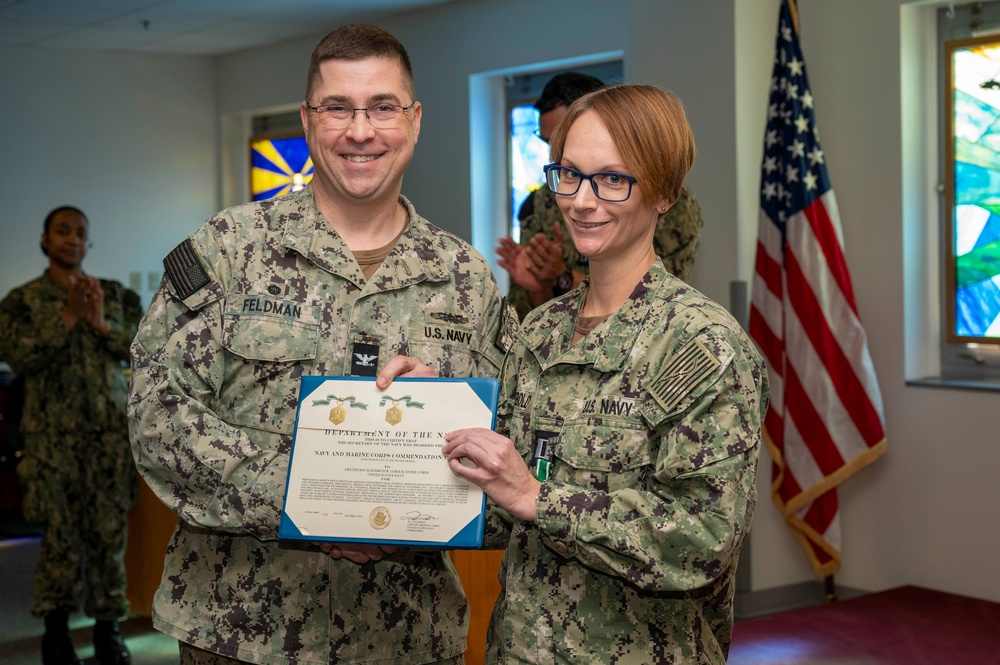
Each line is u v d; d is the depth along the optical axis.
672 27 4.52
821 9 4.50
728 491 1.38
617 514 1.41
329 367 1.84
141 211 8.06
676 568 1.39
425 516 1.58
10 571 5.30
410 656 1.89
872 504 4.41
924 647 3.60
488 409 1.58
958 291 4.40
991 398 4.05
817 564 4.37
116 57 7.90
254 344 1.82
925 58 4.36
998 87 4.23
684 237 3.06
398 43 1.87
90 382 4.03
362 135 1.79
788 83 4.24
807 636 3.75
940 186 4.42
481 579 3.14
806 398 4.22
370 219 1.92
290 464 1.65
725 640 1.63
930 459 4.24
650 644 1.46
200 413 1.78
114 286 4.25
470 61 6.40
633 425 1.45
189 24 6.92
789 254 4.23
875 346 4.40
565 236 3.31
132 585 4.65
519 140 6.47
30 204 7.53
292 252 1.88
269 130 8.36
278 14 6.66
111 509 3.98
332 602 1.82
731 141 4.34
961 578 4.16
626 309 1.52
